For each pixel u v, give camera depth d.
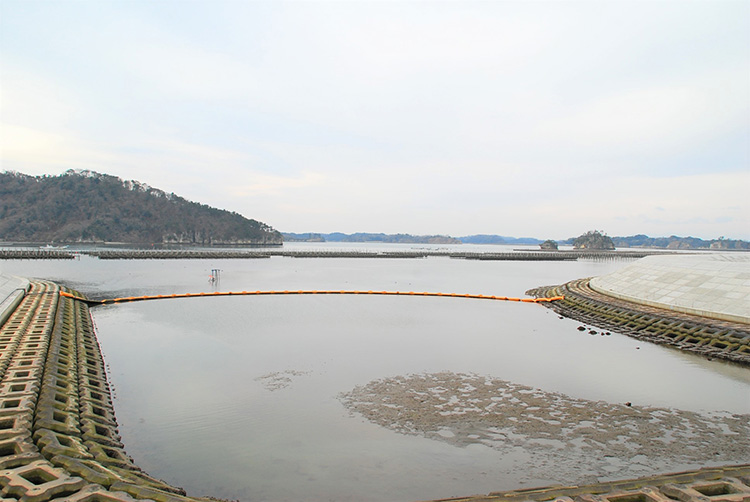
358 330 31.75
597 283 49.78
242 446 13.80
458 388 19.16
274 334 30.02
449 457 13.16
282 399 17.77
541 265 125.44
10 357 18.66
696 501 8.53
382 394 18.34
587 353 25.59
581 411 16.72
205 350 25.52
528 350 26.23
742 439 14.47
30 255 110.31
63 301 37.34
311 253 148.38
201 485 11.65
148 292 52.59
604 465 12.73
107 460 11.23
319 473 12.23
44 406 13.59
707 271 35.53
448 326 33.81
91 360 22.20
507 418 16.00
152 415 16.16
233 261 118.75
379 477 12.04
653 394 18.69
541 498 9.02
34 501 8.28
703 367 22.75
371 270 97.19
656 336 29.17
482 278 80.62
